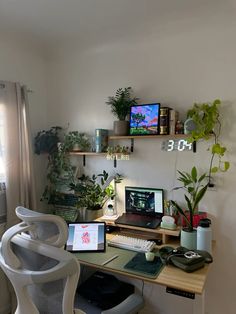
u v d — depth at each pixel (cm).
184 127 202
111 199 243
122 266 159
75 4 171
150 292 227
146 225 204
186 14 182
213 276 205
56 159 260
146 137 220
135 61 233
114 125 231
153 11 179
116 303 197
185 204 214
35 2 169
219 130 201
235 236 199
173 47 217
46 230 117
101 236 192
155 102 225
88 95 258
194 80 210
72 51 255
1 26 203
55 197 262
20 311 120
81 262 166
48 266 113
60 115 275
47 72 279
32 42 234
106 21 194
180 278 145
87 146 256
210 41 203
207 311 207
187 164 213
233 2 166
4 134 220
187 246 178
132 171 237
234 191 198
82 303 195
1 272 220
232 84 197
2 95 219
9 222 221
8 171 222
